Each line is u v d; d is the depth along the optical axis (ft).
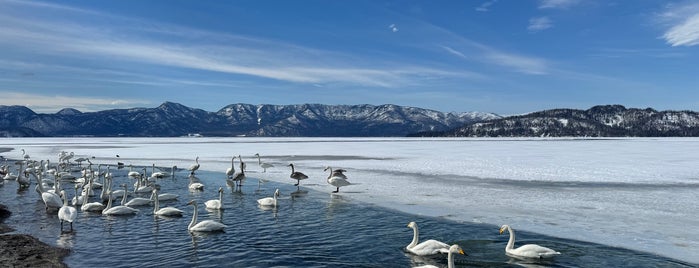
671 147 312.29
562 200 91.50
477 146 348.38
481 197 95.50
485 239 61.62
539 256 53.26
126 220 73.56
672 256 53.83
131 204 86.22
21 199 92.38
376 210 81.87
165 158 224.74
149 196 99.76
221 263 51.75
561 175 134.41
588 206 84.99
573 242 59.88
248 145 403.13
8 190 105.40
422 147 335.88
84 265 50.31
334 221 72.84
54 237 62.23
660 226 68.74
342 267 50.67
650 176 130.41
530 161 185.88
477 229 67.15
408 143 445.78
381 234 64.54
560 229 67.00
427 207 84.43
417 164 174.40
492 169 152.66
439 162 183.52
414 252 55.16
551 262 51.83
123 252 55.52
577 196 96.43
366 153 256.52
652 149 283.38
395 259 53.47
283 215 77.71
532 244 56.13
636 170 146.72
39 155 253.85
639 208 82.84
